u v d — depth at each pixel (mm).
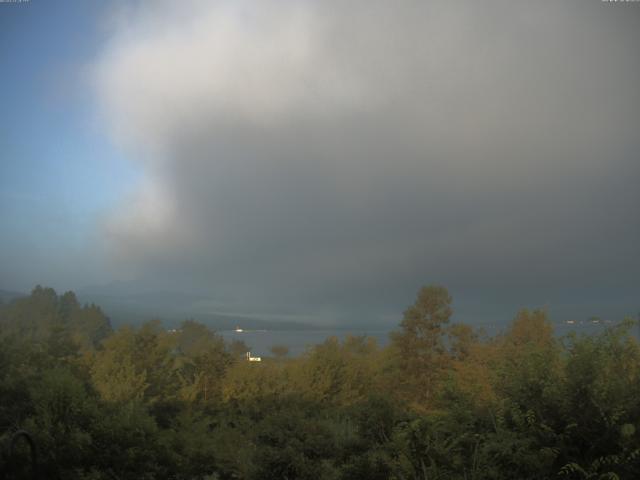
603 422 4500
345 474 4816
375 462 4797
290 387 13406
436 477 4641
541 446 4512
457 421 5137
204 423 8992
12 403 5906
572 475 4426
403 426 5402
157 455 5910
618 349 5074
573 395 4621
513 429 4789
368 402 5824
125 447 5504
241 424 9859
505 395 5047
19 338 8320
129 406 6133
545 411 4672
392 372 15828
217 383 12625
